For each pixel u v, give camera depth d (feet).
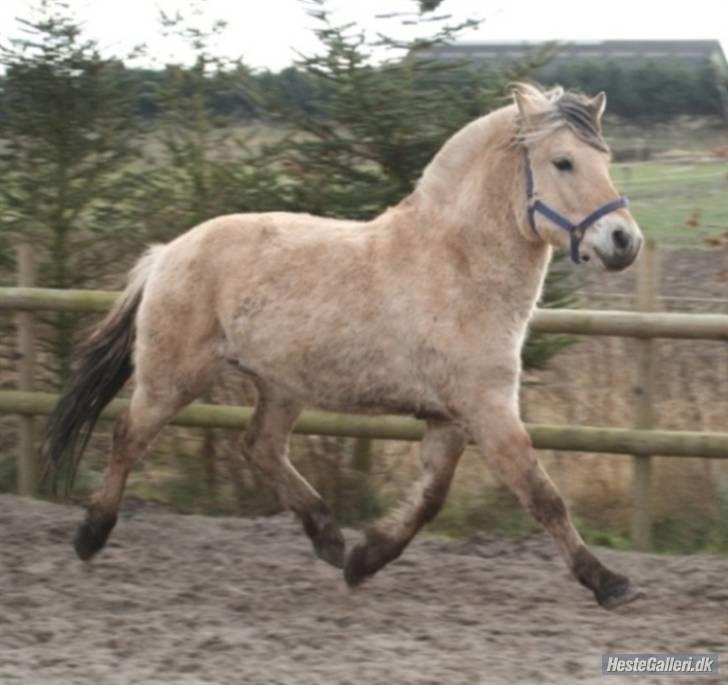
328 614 21.20
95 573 23.36
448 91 28.35
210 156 30.50
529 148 20.08
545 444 26.27
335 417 27.14
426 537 26.84
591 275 39.91
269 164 29.32
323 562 24.48
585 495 27.78
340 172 28.91
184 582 23.02
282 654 19.07
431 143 28.14
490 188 20.48
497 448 20.27
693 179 48.21
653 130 49.55
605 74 48.60
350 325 21.06
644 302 26.13
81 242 31.30
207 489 29.50
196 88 30.76
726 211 43.06
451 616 21.15
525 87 20.66
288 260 21.79
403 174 28.66
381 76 28.09
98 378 24.09
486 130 20.85
